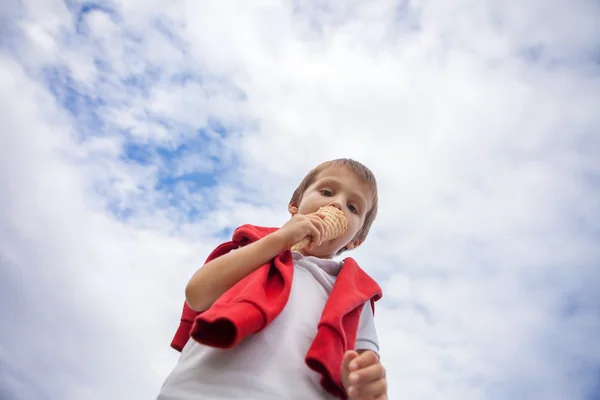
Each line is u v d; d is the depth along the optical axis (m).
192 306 1.42
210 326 1.22
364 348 1.59
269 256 1.49
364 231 2.18
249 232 1.71
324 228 1.63
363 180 1.98
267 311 1.27
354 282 1.67
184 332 1.63
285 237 1.50
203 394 1.19
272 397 1.18
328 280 1.68
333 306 1.44
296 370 1.28
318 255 1.86
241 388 1.19
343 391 1.25
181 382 1.24
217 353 1.29
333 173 1.97
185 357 1.38
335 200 1.84
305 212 1.85
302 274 1.63
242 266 1.44
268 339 1.31
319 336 1.32
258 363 1.25
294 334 1.37
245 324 1.20
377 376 1.09
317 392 1.26
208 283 1.41
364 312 1.69
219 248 1.76
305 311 1.47
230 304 1.26
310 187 1.97
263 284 1.39
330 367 1.24
